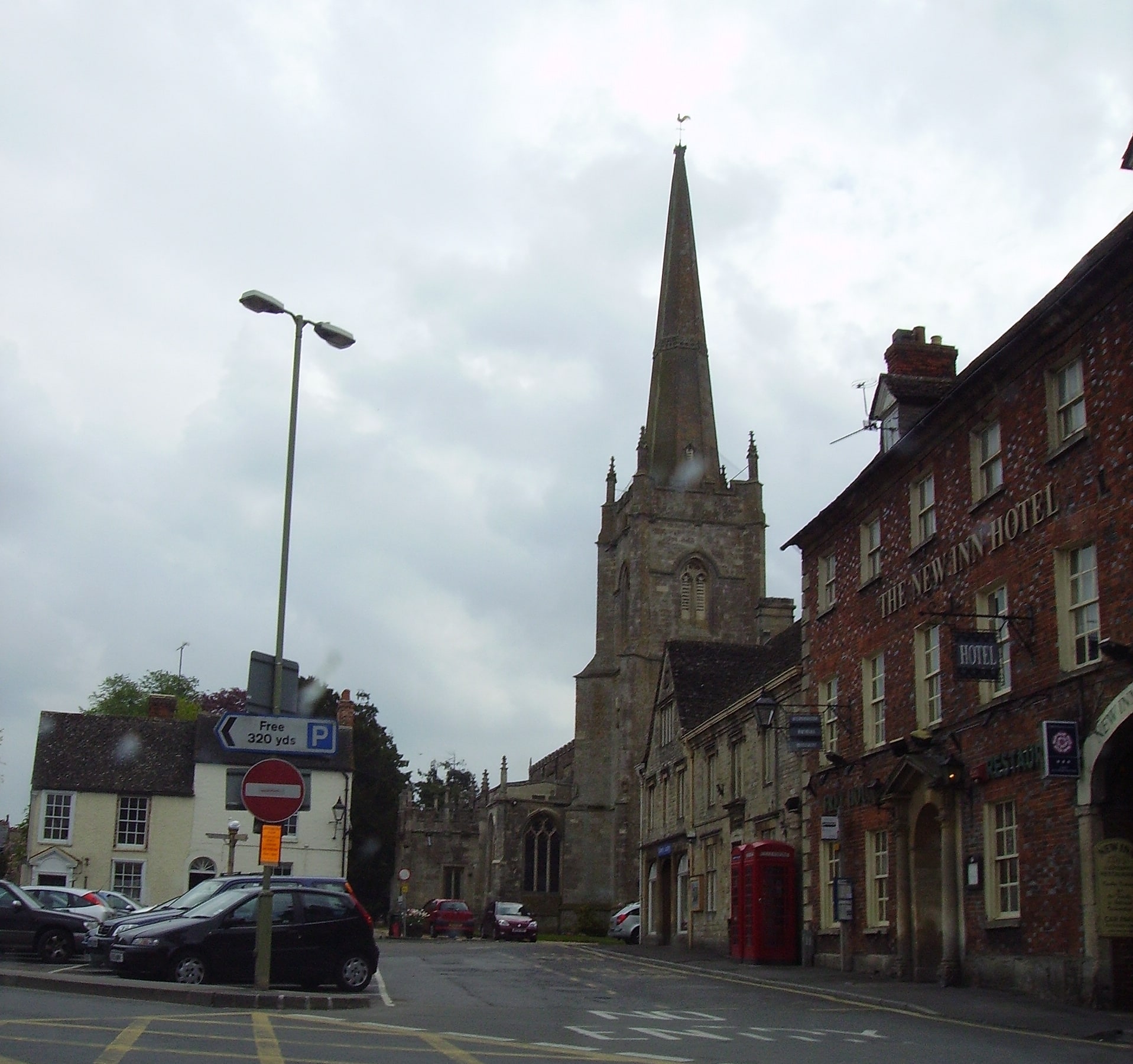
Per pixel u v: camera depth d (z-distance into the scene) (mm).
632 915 61781
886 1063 13688
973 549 25875
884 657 30578
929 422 27562
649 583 93500
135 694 99562
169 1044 13547
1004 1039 16859
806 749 32656
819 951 34219
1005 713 24188
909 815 28297
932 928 27812
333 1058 12852
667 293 101812
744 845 37562
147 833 56688
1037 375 23672
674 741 51531
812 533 35594
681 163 104812
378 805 79562
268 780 20422
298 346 23219
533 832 92125
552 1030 16891
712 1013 20469
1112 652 20125
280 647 21500
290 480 22562
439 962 36500
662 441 97750
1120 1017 19125
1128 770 20953
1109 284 21266
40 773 56594
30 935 29938
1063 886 21766
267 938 20312
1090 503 21734
